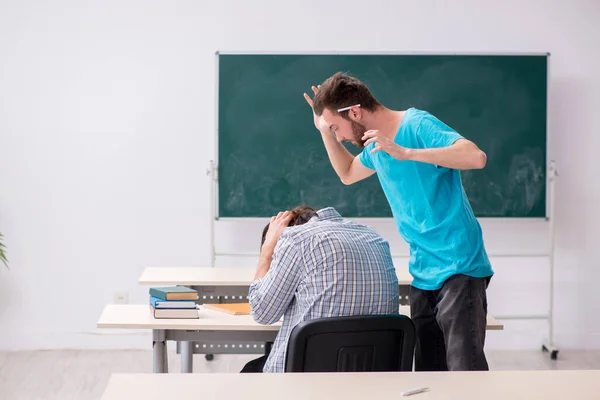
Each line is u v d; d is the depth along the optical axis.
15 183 4.85
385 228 4.93
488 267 2.47
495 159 4.80
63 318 4.94
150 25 4.82
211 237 4.82
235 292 3.64
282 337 2.43
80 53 4.81
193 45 4.84
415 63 4.75
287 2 4.82
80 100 4.84
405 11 4.84
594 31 4.88
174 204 4.92
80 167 4.87
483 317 2.44
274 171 4.78
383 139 2.27
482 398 1.60
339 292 2.33
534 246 5.00
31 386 4.13
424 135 2.40
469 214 2.49
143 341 4.97
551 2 4.86
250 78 4.73
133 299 4.96
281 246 2.39
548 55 4.76
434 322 2.56
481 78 4.76
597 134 4.93
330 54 4.73
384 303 2.41
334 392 1.64
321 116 2.83
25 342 4.91
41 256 4.90
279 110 4.75
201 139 4.88
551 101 4.92
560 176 4.95
